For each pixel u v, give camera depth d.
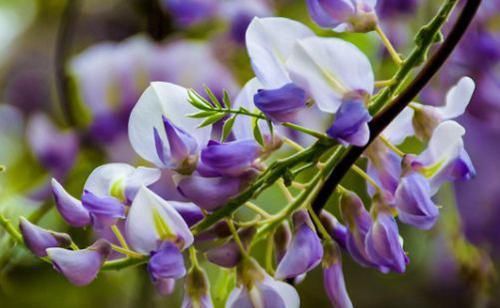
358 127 0.49
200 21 0.73
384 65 0.71
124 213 0.51
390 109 0.50
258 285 0.51
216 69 0.69
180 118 0.51
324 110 0.50
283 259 0.50
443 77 0.71
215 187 0.50
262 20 0.50
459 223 0.71
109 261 0.51
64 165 0.71
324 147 0.50
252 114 0.50
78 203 0.51
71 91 0.72
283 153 0.67
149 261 0.50
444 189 0.70
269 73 0.50
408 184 0.51
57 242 0.51
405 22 0.71
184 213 0.51
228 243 0.51
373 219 0.51
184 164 0.50
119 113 0.70
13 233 0.52
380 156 0.52
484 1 0.71
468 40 0.71
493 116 0.73
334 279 0.52
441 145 0.51
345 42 0.50
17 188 0.72
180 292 0.70
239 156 0.50
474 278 0.69
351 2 0.52
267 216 0.52
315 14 0.52
